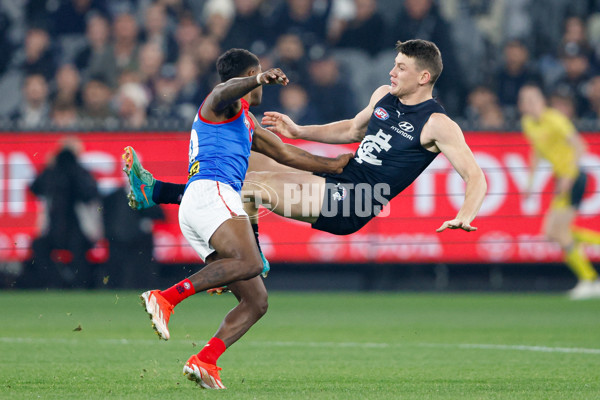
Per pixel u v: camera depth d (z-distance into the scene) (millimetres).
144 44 52688
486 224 44500
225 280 17406
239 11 52031
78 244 44000
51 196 43844
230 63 19703
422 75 20609
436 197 44406
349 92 49375
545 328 32469
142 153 44375
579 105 51031
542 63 52812
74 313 37125
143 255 44031
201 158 18297
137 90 49188
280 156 20656
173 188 20391
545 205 44156
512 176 44312
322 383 19250
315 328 32344
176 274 44250
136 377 20047
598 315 37000
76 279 44438
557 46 53969
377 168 21031
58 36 55469
